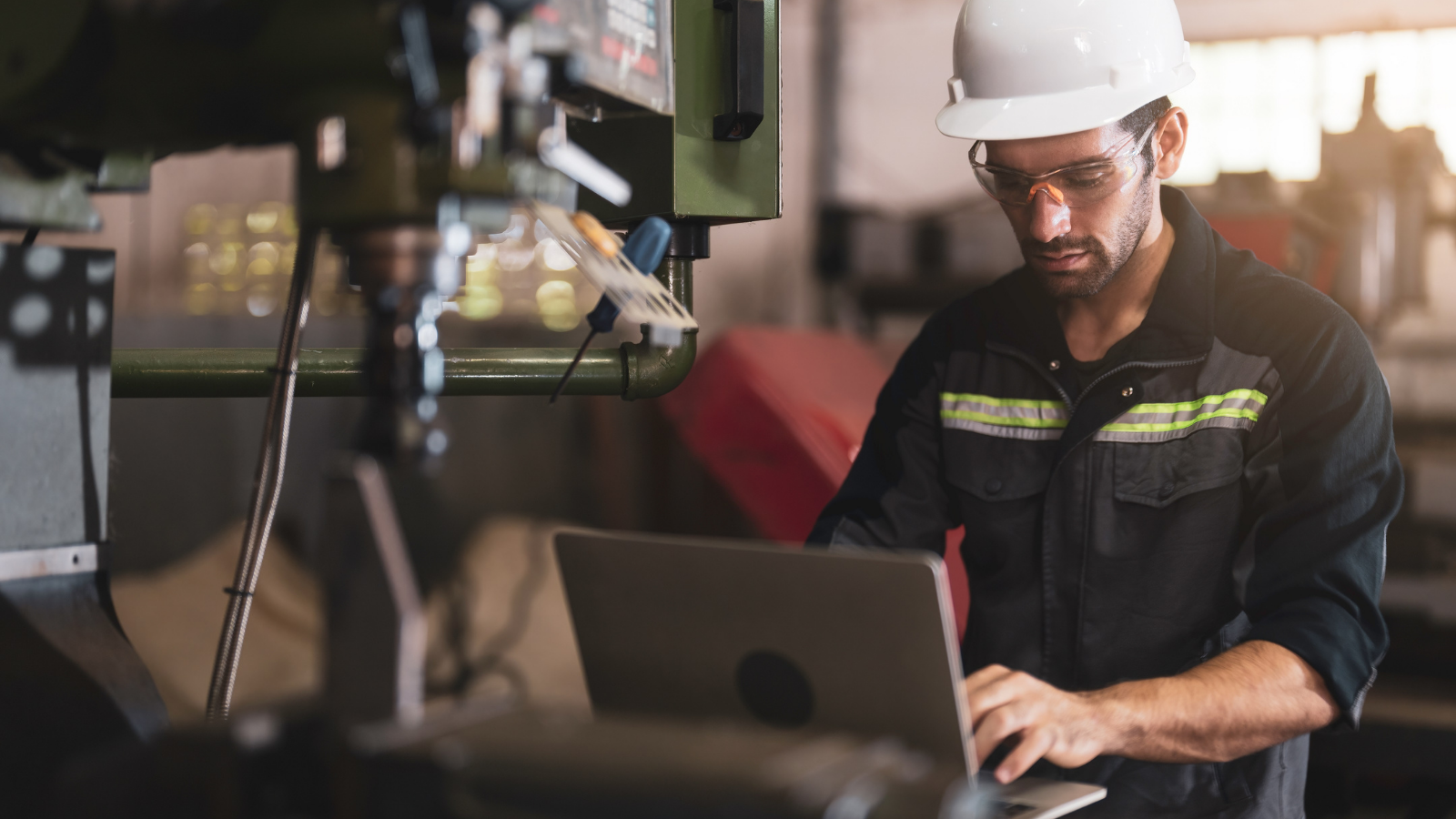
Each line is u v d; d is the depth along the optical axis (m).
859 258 5.34
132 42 0.66
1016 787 0.98
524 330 4.38
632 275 0.81
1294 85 5.79
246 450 3.60
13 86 0.68
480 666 3.28
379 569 0.55
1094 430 1.31
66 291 0.81
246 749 0.57
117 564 3.24
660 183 1.11
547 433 4.70
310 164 0.65
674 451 5.00
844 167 6.41
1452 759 1.67
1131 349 1.31
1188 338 1.28
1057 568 1.33
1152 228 1.32
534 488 4.64
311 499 3.72
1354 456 1.15
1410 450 3.32
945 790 0.53
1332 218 3.71
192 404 3.44
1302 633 1.06
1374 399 1.18
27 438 0.79
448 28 0.58
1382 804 2.05
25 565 0.78
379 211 0.62
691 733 0.56
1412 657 2.09
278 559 3.39
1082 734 0.93
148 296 3.85
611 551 0.85
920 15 6.24
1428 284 4.63
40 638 0.77
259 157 4.11
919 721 0.74
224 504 3.54
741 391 3.56
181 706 2.70
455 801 0.53
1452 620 2.11
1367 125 3.81
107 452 0.85
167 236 3.92
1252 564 1.20
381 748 0.54
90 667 0.78
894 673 0.74
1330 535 1.13
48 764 0.74
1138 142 1.23
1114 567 1.30
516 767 0.53
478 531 4.12
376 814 0.55
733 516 4.68
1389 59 5.62
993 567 1.40
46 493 0.80
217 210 3.65
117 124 0.72
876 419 1.52
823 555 0.75
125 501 3.27
